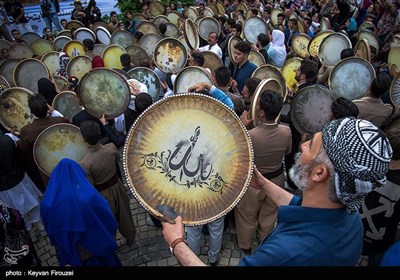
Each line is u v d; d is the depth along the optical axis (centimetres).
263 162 333
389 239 256
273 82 425
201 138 195
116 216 378
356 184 121
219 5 1364
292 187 486
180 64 723
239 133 195
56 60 817
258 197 356
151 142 189
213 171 192
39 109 380
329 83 501
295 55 816
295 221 136
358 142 122
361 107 383
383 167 121
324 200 133
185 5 1548
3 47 961
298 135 446
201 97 194
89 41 803
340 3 1130
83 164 334
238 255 397
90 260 281
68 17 1905
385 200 244
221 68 429
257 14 1038
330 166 127
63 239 257
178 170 190
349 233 135
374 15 1122
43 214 257
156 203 184
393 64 574
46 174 387
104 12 1964
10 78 756
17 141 405
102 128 455
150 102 412
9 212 260
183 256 155
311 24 1036
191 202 188
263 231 379
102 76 436
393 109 390
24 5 2111
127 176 182
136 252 405
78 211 256
